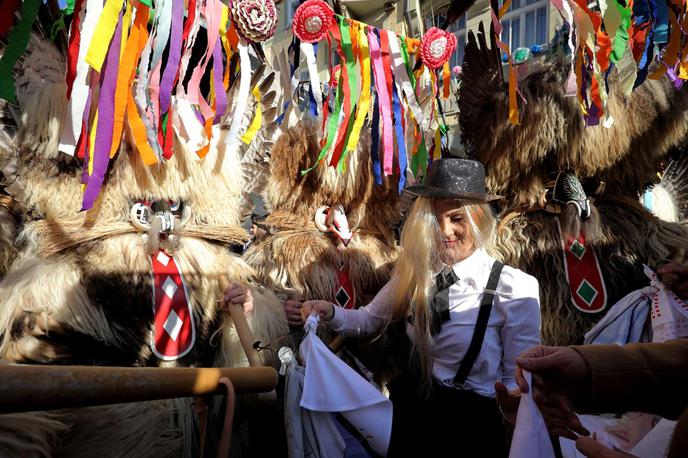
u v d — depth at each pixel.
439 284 1.52
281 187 2.17
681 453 0.65
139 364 1.45
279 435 1.60
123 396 0.77
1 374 0.63
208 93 1.71
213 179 1.63
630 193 2.07
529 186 2.01
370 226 2.24
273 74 1.84
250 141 1.67
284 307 1.79
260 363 1.40
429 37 1.96
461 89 2.22
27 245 1.52
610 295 1.84
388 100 1.89
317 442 1.41
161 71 1.57
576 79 1.73
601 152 1.89
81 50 1.22
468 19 4.68
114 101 1.26
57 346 1.35
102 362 1.41
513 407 1.16
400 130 1.96
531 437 1.01
